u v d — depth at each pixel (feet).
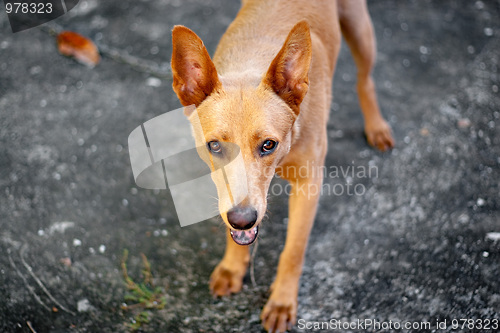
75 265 3.61
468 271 3.51
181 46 2.87
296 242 3.29
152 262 3.65
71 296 3.48
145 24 5.04
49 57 4.72
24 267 3.57
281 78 2.94
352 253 3.67
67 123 4.29
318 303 3.47
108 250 3.69
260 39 3.31
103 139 4.20
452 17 5.16
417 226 3.75
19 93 4.48
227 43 3.34
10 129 4.25
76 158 4.10
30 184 3.95
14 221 3.78
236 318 3.42
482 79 4.54
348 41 3.89
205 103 2.96
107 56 4.73
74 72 4.62
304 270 3.61
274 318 3.34
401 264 3.59
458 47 4.83
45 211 3.83
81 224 3.79
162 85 4.52
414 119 4.32
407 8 5.27
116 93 4.48
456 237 3.67
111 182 3.99
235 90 2.95
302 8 3.44
